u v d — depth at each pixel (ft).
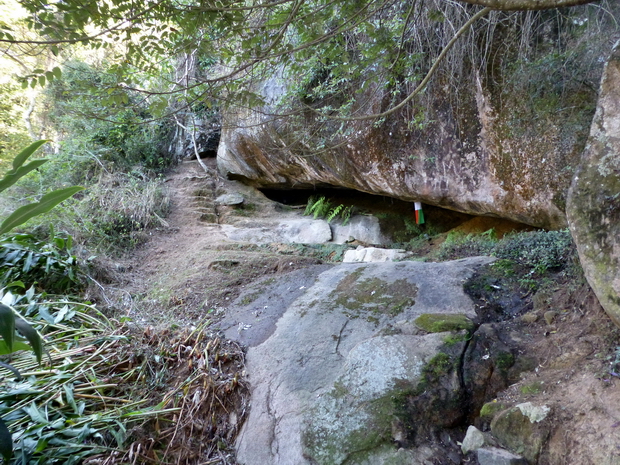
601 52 10.02
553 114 11.41
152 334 9.85
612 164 5.91
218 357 9.32
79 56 22.62
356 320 9.73
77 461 6.49
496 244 13.55
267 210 24.62
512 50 12.00
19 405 6.99
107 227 17.30
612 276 5.54
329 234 21.26
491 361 7.61
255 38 7.65
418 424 6.82
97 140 23.72
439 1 11.87
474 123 13.32
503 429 6.26
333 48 9.16
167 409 7.91
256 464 7.26
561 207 11.93
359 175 17.90
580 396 6.02
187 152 28.76
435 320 8.84
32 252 11.69
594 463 5.12
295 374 8.54
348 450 6.70
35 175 19.22
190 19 6.89
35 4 5.76
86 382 8.00
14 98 24.63
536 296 9.16
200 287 13.14
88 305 10.56
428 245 19.56
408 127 13.92
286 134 18.67
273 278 13.24
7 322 5.37
